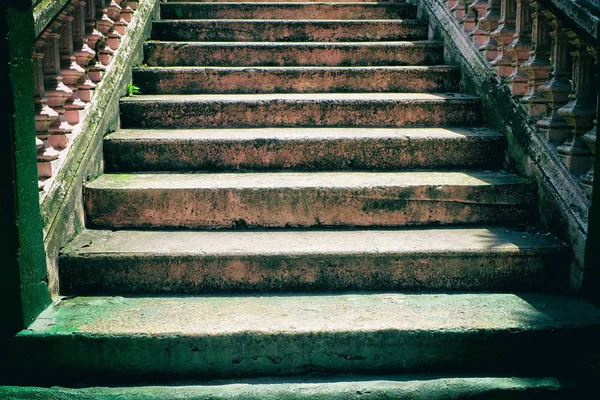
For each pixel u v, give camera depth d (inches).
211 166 144.2
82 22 132.5
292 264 113.7
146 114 158.6
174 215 126.9
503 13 148.8
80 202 124.1
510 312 104.0
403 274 115.1
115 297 110.4
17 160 93.9
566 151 120.2
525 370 98.7
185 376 96.1
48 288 105.7
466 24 177.2
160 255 112.1
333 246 116.2
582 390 93.5
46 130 110.8
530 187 130.7
